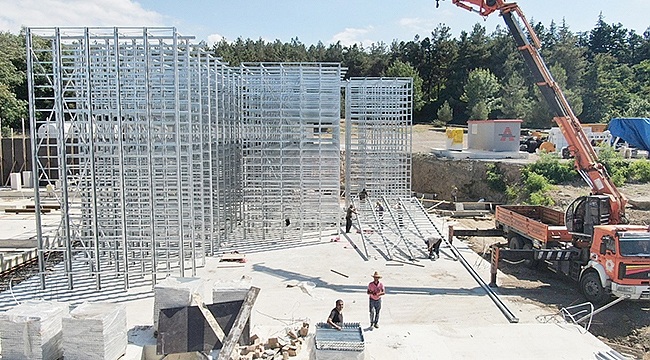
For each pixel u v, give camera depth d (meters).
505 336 11.08
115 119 15.40
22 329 8.71
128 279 14.70
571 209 15.98
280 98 19.73
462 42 67.25
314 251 18.34
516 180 29.45
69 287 13.97
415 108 61.47
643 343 12.18
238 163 20.61
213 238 18.12
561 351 10.37
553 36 84.06
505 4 16.03
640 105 53.22
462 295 14.10
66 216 13.77
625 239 13.01
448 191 31.88
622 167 28.28
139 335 10.67
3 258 16.34
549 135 38.00
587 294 14.08
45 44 28.14
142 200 15.37
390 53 74.62
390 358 10.00
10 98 43.91
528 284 15.57
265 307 12.89
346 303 13.24
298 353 10.20
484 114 53.47
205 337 9.70
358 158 23.62
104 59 14.70
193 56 15.96
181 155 14.77
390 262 17.09
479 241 21.92
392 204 22.17
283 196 20.02
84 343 8.94
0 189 31.52
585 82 56.59
